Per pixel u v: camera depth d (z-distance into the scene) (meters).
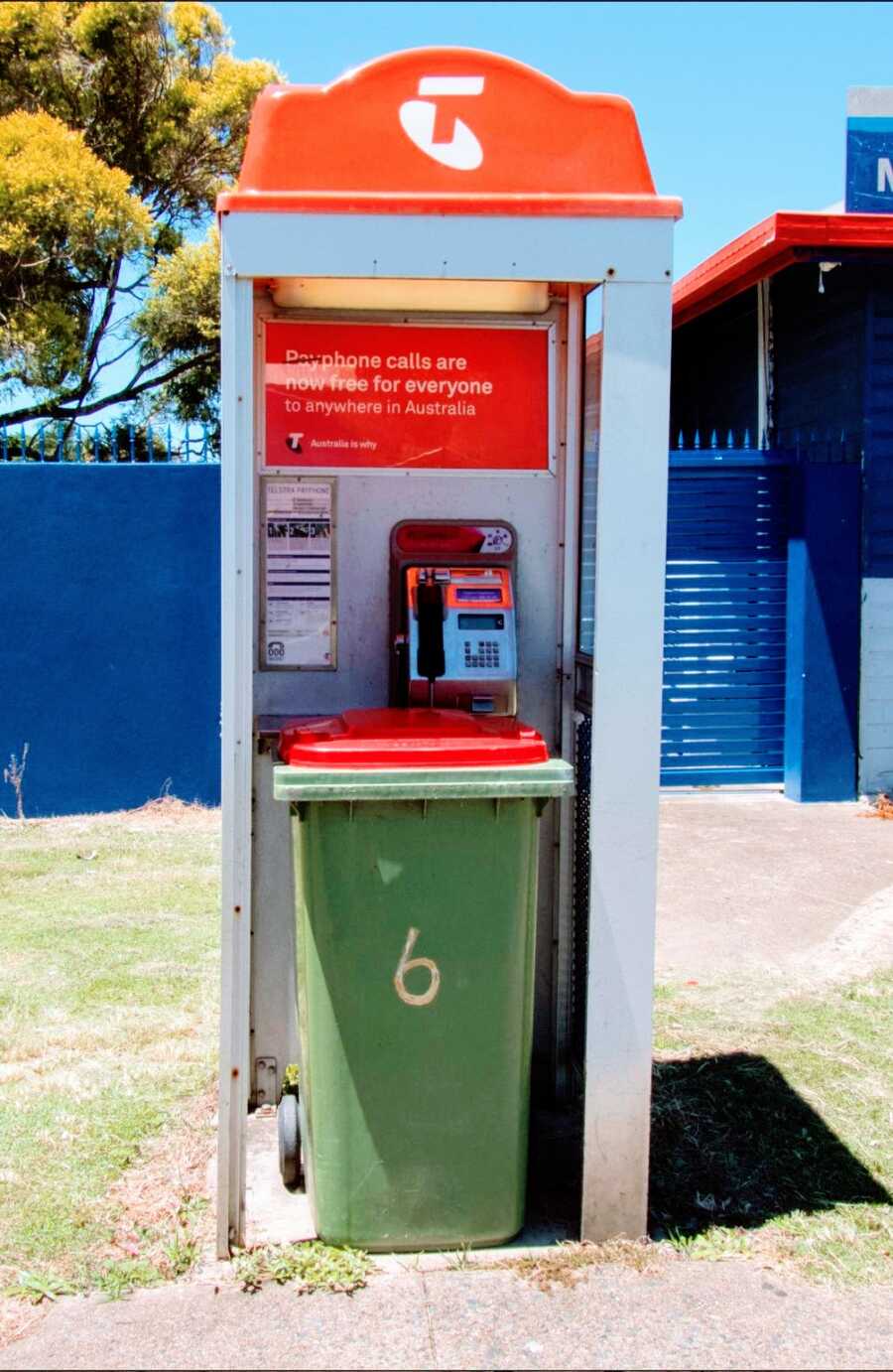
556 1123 3.67
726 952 5.25
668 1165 3.42
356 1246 2.93
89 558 7.39
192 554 7.45
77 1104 3.64
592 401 3.45
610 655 2.90
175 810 7.53
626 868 2.93
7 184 13.82
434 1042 2.87
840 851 7.00
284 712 3.63
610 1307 2.76
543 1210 3.17
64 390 15.73
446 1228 2.94
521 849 2.87
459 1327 2.68
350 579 3.61
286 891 3.64
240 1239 2.94
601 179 2.93
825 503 8.10
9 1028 4.21
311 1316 2.71
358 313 3.53
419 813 2.80
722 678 8.42
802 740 8.22
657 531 2.90
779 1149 3.51
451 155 2.90
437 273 2.82
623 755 2.91
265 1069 3.72
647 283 2.87
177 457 7.67
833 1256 2.98
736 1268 2.92
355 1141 2.88
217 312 15.23
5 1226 3.02
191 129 16.81
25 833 7.09
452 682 3.40
